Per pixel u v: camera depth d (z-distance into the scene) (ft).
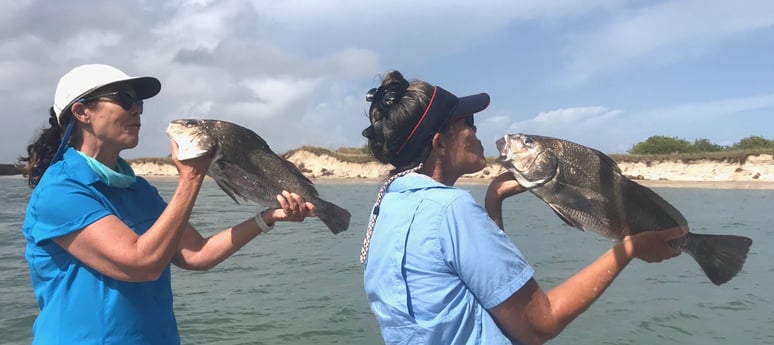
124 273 7.69
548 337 6.08
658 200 7.43
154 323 8.48
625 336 20.48
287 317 22.76
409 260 6.02
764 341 19.67
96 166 8.27
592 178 7.67
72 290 7.93
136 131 8.71
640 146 152.46
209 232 48.42
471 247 5.74
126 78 8.44
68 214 7.70
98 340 7.85
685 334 20.59
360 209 71.31
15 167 9.17
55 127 8.93
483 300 5.78
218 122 8.99
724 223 55.16
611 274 6.60
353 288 27.63
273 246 41.55
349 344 19.66
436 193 6.14
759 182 115.34
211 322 22.17
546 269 32.30
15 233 48.83
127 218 8.54
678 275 30.30
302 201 9.74
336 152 169.48
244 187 9.44
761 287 27.58
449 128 6.70
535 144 7.75
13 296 25.86
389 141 6.71
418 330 5.90
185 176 8.29
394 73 6.87
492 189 8.38
